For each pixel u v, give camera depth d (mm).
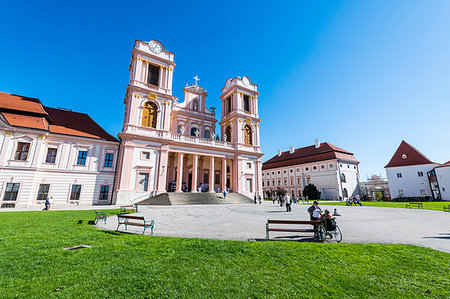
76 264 5496
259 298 4023
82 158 26984
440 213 18547
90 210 18922
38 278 4672
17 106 25422
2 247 6820
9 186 22312
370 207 26734
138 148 29078
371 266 5551
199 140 35438
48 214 15336
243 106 41969
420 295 4172
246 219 14008
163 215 15695
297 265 5598
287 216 15727
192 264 5586
